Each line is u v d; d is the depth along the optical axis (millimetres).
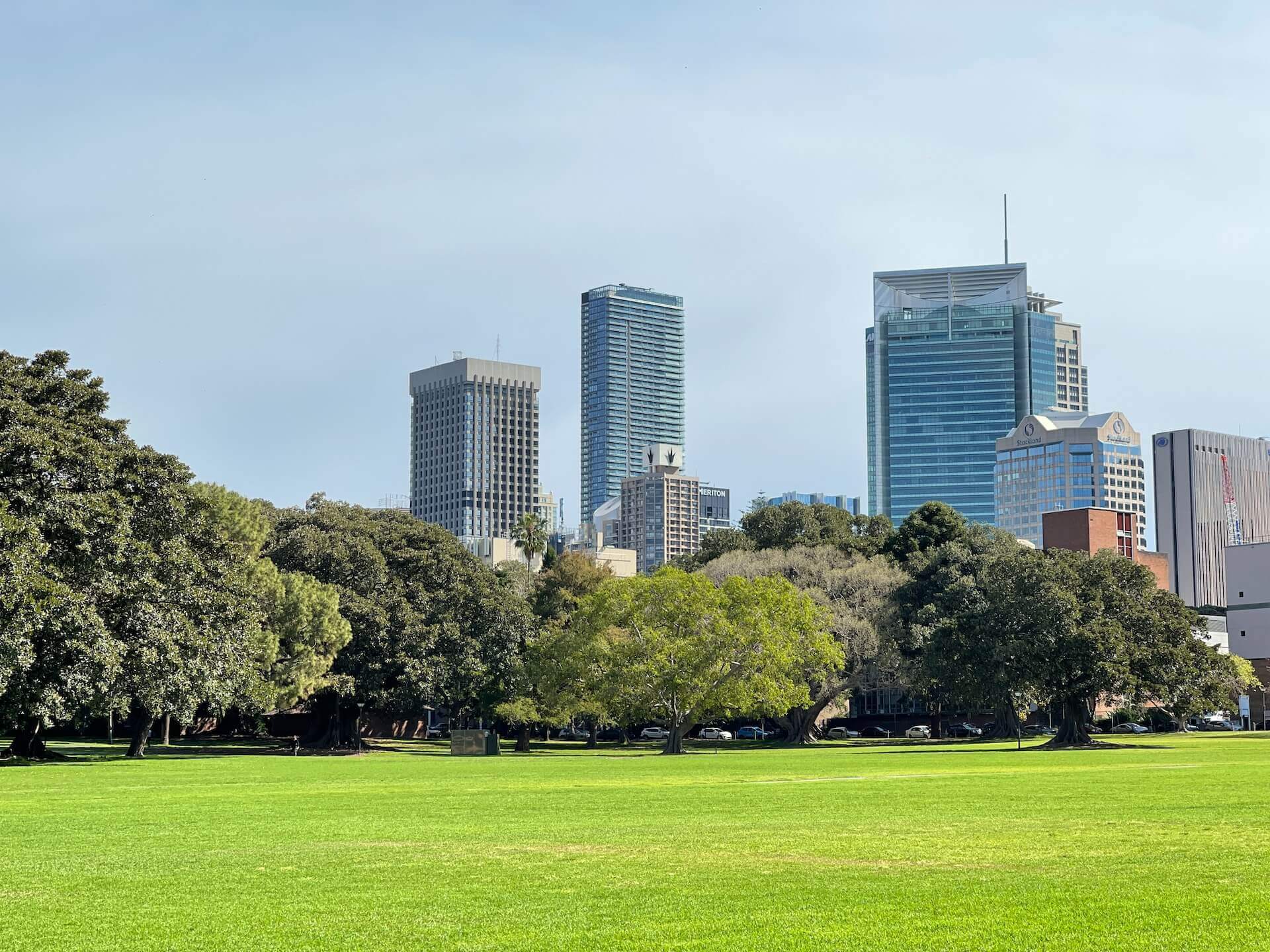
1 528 61625
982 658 111500
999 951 17594
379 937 19141
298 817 37969
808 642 109250
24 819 37594
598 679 108062
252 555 109188
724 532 171000
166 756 100812
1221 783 50500
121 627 72438
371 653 116125
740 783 54969
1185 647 108562
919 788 49500
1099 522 188875
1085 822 33844
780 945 18172
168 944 18766
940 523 158000
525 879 24328
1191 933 18453
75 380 77688
